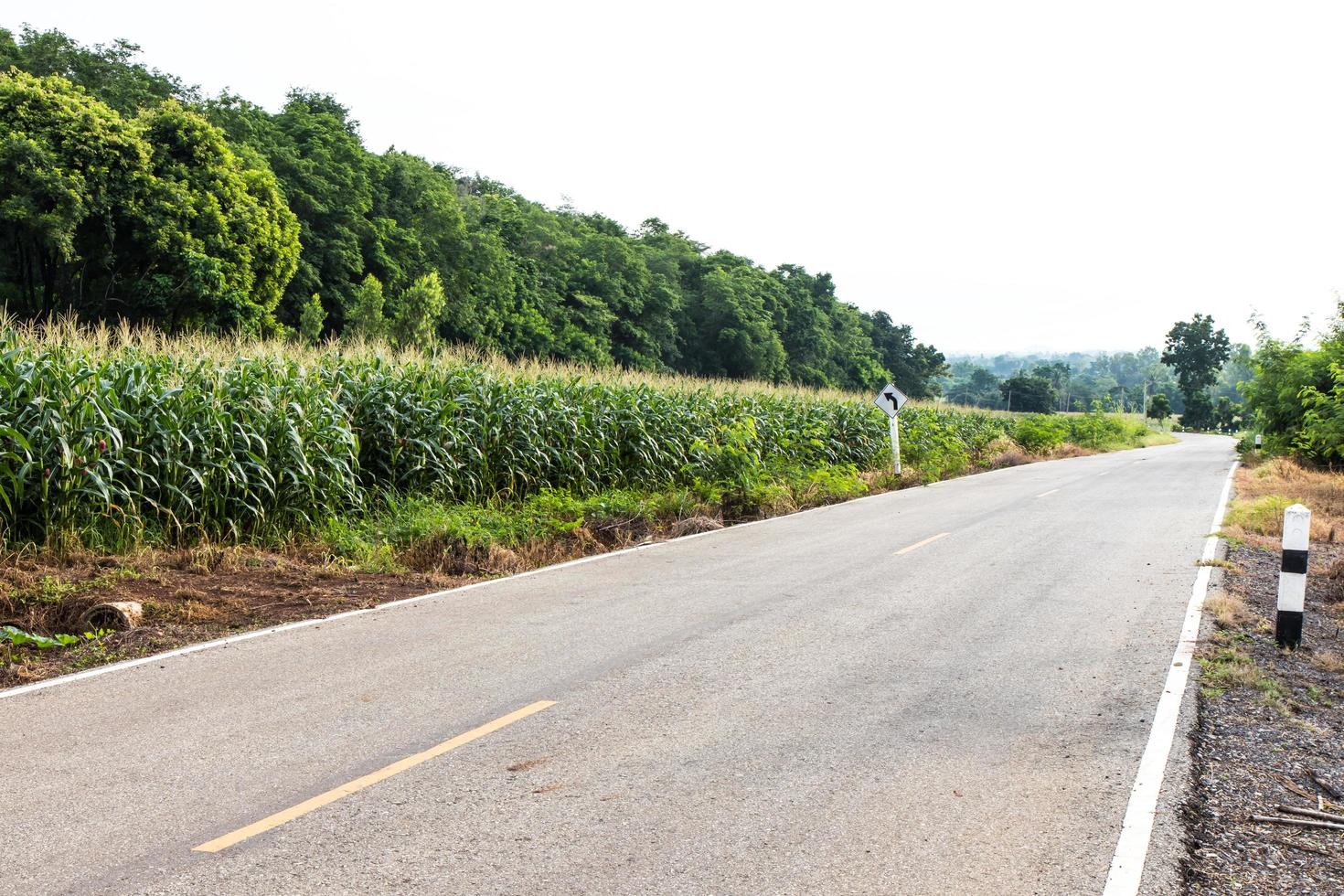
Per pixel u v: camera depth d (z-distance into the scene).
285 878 3.54
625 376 20.27
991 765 4.73
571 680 6.21
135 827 3.97
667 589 9.43
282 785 4.44
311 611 8.35
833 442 25.00
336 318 49.62
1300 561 7.08
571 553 11.89
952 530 13.76
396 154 57.84
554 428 15.55
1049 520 14.80
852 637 7.38
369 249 50.97
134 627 7.51
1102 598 8.79
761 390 26.92
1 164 31.02
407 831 3.95
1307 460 25.47
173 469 10.34
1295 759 4.89
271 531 10.98
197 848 3.78
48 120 32.16
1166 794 4.35
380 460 13.32
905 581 9.80
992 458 32.53
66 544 9.22
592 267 71.69
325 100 58.81
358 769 4.65
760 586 9.55
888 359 119.38
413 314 37.16
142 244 34.72
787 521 15.36
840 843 3.87
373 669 6.46
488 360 17.03
